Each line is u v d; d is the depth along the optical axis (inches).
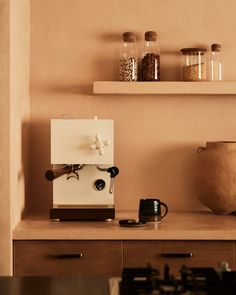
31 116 139.6
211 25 138.7
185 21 138.8
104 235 113.0
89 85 139.2
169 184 139.8
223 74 138.9
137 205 139.7
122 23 138.8
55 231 113.3
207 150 130.7
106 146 122.4
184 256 112.7
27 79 136.3
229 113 139.2
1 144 113.1
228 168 127.4
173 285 65.2
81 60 139.2
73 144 122.6
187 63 133.9
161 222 122.8
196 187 133.2
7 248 112.7
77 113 139.3
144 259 113.5
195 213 135.7
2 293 68.9
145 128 139.3
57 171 119.6
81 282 73.6
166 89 131.2
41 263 114.0
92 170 124.8
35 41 139.1
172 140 139.5
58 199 125.2
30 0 138.7
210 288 64.6
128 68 134.0
